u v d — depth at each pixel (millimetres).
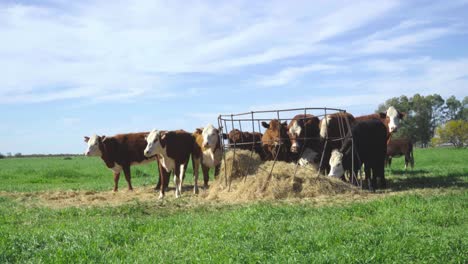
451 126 95500
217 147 16672
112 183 23688
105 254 7375
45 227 9664
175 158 16078
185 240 7977
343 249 7051
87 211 11898
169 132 16016
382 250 7051
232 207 12008
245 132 18375
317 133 16703
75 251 7422
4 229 9539
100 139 18625
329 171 16609
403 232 8008
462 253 6898
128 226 9352
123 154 18938
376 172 15781
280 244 7473
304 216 9953
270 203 11820
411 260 6723
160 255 7145
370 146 15477
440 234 7949
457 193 12844
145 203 13211
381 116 20188
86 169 41188
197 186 17859
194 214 10969
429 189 14484
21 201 15430
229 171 14898
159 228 9148
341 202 11922
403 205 10555
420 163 34969
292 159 16625
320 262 6543
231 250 7129
